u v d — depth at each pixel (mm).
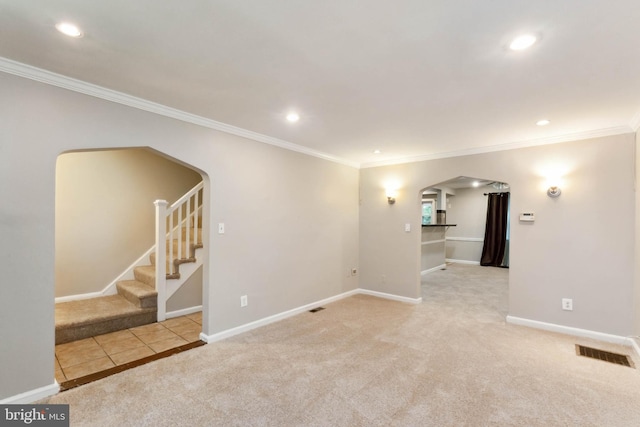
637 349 2869
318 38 1668
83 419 1911
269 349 2959
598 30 1551
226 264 3264
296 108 2707
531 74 2039
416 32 1604
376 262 5016
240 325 3393
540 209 3568
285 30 1600
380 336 3291
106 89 2348
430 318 3891
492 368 2596
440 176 4371
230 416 1959
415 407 2061
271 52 1814
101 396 2160
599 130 3217
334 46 1744
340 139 3693
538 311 3566
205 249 3172
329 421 1918
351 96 2436
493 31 1584
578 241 3350
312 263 4324
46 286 2135
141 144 2600
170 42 1717
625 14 1424
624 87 2217
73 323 3131
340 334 3348
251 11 1443
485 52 1784
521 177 3695
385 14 1460
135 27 1577
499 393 2227
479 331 3447
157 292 3736
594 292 3262
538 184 3584
